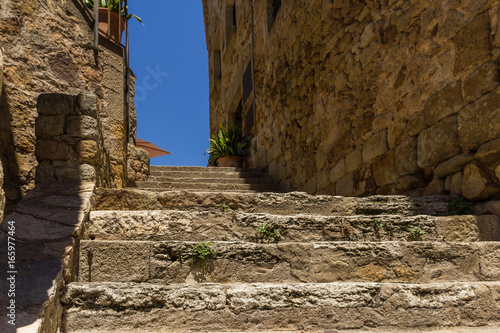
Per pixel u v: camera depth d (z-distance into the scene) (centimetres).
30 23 402
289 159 625
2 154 355
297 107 593
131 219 244
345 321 189
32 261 179
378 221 260
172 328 180
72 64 447
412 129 339
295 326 186
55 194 245
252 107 859
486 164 265
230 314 184
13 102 371
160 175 661
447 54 304
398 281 219
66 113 279
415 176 336
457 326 192
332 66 488
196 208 289
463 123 281
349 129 444
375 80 399
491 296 196
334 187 477
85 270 204
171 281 209
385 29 386
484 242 228
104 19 558
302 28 580
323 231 258
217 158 886
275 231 253
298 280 217
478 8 277
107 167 395
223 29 1156
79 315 176
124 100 532
